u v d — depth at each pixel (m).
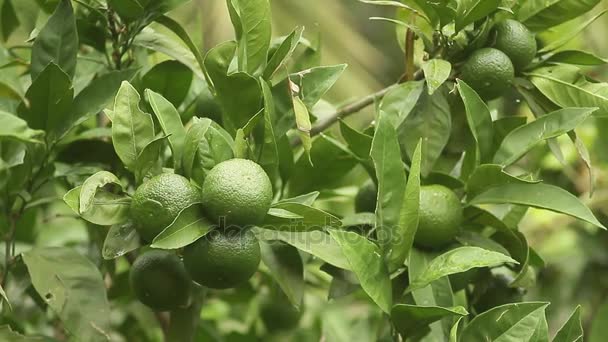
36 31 1.67
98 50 1.67
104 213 1.51
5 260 1.65
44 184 1.67
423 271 1.56
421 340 1.59
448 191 1.60
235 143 1.53
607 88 1.61
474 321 1.54
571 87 1.62
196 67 1.67
